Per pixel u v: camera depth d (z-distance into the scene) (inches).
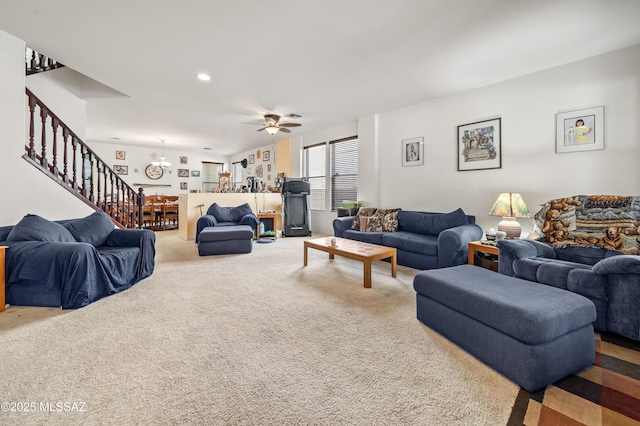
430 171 178.7
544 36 105.0
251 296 105.5
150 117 219.9
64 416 47.8
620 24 97.0
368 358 65.8
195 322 83.7
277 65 129.0
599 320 78.1
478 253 133.0
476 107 156.7
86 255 95.3
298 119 224.2
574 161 125.4
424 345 71.7
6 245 93.1
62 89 168.2
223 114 209.9
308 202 255.6
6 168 110.7
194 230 236.8
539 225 114.9
